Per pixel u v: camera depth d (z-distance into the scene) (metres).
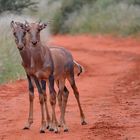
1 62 62.94
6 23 71.00
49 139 37.28
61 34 148.38
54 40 131.25
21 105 49.59
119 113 45.53
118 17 137.25
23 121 43.34
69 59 42.06
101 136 37.41
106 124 41.12
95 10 148.50
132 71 72.81
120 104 49.69
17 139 37.41
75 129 40.19
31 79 40.94
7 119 44.09
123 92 56.56
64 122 40.28
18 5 86.38
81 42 125.38
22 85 59.34
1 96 53.44
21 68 64.44
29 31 39.28
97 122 41.97
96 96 54.25
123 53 98.81
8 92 55.53
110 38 130.25
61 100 41.31
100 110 47.06
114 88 59.22
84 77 68.06
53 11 151.00
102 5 148.75
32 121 40.88
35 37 39.00
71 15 151.00
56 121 39.66
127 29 131.00
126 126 40.44
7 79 61.50
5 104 50.00
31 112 40.91
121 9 140.12
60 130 40.09
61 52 41.44
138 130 39.09
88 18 145.75
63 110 40.97
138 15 134.50
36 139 37.38
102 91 57.31
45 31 81.38
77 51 105.44
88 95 54.84
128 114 45.00
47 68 39.72
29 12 117.50
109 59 89.62
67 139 37.09
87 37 136.00
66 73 41.81
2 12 84.44
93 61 86.81
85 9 150.62
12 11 85.88
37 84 40.34
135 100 51.62
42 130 39.41
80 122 42.66
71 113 46.09
